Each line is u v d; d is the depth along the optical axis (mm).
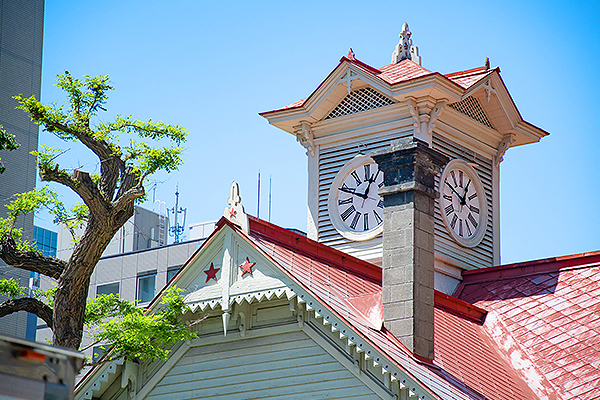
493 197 33188
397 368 19844
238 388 22078
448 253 30750
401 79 30953
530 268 29672
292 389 21375
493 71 31859
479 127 32625
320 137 32688
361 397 20562
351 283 23797
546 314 27094
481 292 29734
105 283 62562
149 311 22828
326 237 31781
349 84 31281
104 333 22641
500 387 23156
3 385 9039
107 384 23406
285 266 21359
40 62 46531
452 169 31609
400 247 22312
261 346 22109
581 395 23609
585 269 28672
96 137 23516
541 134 33906
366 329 21094
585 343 25328
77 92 24031
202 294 22250
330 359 21141
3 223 24172
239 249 22156
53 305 23406
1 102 44031
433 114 30547
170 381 23047
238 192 22812
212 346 22766
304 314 21625
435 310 25859
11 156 43750
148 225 65188
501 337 26516
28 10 46344
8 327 43094
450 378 21500
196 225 64688
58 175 22297
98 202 22500
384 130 31312
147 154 23375
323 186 32281
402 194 22703
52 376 9266
